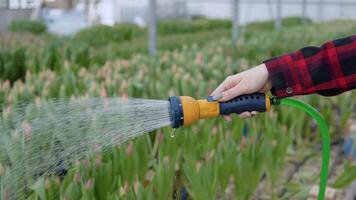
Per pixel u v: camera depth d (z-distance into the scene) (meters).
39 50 4.33
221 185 2.41
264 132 2.96
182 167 2.50
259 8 24.30
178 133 2.30
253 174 2.47
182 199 2.46
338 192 3.03
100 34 9.35
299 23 17.59
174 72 3.72
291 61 1.47
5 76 3.69
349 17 25.23
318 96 3.83
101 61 4.75
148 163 2.47
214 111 1.45
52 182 1.84
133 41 7.82
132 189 1.87
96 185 1.93
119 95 2.95
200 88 3.17
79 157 1.83
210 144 2.59
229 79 1.51
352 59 1.44
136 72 3.83
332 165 3.54
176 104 1.43
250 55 5.41
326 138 1.70
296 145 3.87
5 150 1.86
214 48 5.89
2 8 10.45
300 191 2.78
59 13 12.68
